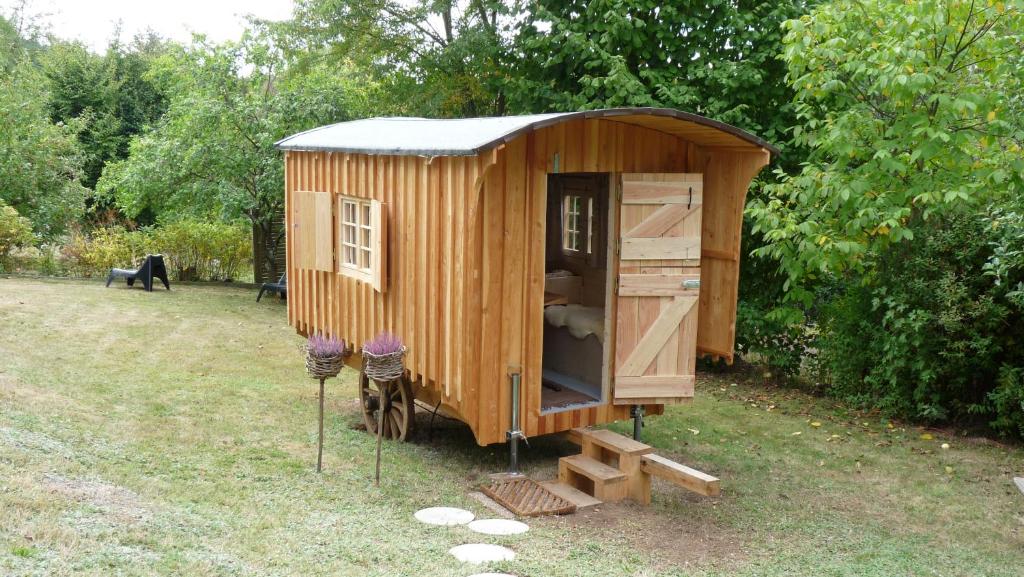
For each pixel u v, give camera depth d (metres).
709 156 7.88
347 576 4.55
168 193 17.72
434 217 6.85
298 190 9.48
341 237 8.55
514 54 14.45
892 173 8.99
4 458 5.44
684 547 5.84
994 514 6.85
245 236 19.75
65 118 25.31
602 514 6.39
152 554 4.34
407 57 16.42
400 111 17.25
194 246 19.08
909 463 8.10
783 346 11.52
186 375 9.92
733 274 7.80
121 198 19.12
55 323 12.19
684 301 7.54
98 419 7.29
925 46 8.40
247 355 11.62
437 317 6.93
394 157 7.41
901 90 8.20
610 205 7.37
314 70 17.80
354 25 16.08
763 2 11.98
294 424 8.18
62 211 19.42
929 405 9.29
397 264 7.48
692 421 9.57
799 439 8.89
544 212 6.93
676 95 11.56
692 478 6.20
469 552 5.21
